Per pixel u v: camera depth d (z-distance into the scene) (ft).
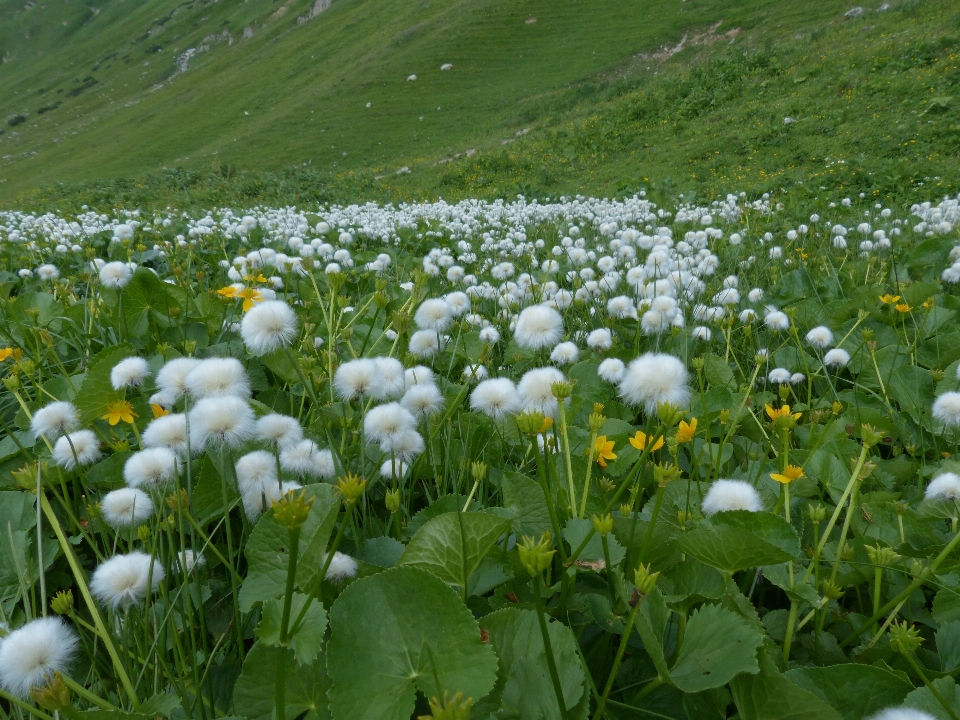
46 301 12.37
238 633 4.79
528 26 159.63
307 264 12.61
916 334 11.37
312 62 201.46
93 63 384.06
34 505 6.38
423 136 126.62
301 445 5.71
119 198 73.31
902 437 8.77
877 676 3.95
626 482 4.67
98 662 4.85
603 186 65.31
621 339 12.50
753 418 8.71
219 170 98.63
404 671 3.82
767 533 4.58
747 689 3.91
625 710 4.27
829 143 59.21
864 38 85.51
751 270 19.35
